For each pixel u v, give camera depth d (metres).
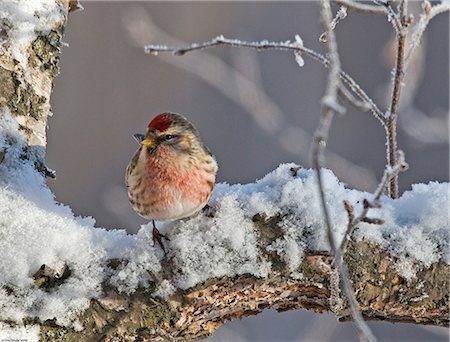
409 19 7.34
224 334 16.69
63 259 6.59
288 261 6.67
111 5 24.27
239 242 6.68
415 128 17.92
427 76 21.55
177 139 7.93
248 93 19.92
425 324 6.96
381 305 6.72
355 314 5.38
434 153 19.67
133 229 19.66
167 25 25.33
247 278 6.70
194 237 6.73
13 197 7.00
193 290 6.61
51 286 6.52
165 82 24.36
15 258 6.50
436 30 21.59
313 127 23.12
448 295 6.68
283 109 23.30
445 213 6.75
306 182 6.89
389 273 6.68
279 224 6.73
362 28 22.78
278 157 22.19
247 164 22.59
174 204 7.31
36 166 7.68
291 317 18.62
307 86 23.36
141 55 24.27
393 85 7.61
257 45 7.24
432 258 6.68
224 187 7.45
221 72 20.91
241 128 23.03
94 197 22.62
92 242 6.73
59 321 6.45
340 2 6.92
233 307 6.88
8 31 7.83
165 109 24.05
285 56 23.72
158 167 7.80
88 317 6.51
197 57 20.95
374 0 7.47
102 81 23.98
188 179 7.78
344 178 18.09
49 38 8.05
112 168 23.12
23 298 6.42
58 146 22.98
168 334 6.66
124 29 24.23
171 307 6.60
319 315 15.98
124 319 6.55
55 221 6.80
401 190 19.77
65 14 8.26
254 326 18.47
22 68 7.81
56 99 23.31
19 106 7.72
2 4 7.90
